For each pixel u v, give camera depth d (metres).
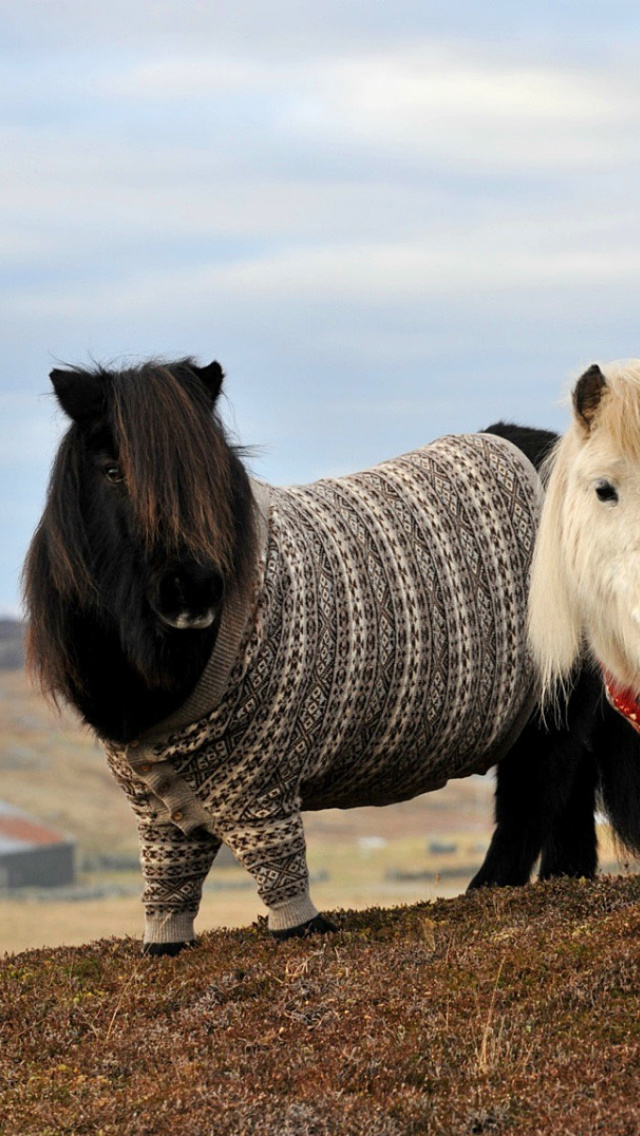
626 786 6.61
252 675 5.15
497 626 6.06
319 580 5.42
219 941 5.67
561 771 6.47
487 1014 4.35
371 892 51.84
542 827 6.53
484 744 6.19
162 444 4.88
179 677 5.04
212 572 4.83
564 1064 4.03
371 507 5.89
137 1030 4.72
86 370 5.31
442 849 79.12
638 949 4.76
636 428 4.83
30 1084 4.32
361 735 5.61
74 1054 4.62
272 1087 4.03
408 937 5.44
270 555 5.29
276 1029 4.52
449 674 5.84
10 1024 4.95
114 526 4.97
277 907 5.47
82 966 5.71
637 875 6.20
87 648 5.20
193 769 5.27
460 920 5.70
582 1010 4.45
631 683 5.34
